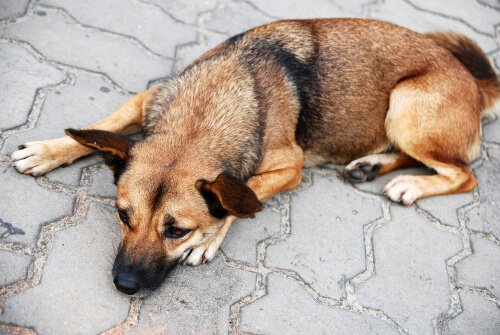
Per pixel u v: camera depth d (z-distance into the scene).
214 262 1.43
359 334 1.41
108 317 1.35
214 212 1.34
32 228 1.41
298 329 1.40
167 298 1.38
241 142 1.40
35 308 1.33
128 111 1.51
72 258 1.39
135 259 1.31
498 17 2.00
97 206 1.45
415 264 1.50
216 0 1.83
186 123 1.37
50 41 1.64
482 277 1.51
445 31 1.70
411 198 1.56
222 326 1.38
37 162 1.45
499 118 1.76
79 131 1.29
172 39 1.73
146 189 1.29
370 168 1.59
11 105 1.53
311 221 1.52
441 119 1.56
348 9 1.90
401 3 1.96
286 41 1.52
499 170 1.67
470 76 1.61
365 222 1.54
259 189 1.47
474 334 1.45
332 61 1.53
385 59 1.55
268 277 1.44
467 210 1.60
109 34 1.69
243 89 1.44
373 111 1.57
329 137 1.57
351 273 1.47
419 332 1.43
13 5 1.67
